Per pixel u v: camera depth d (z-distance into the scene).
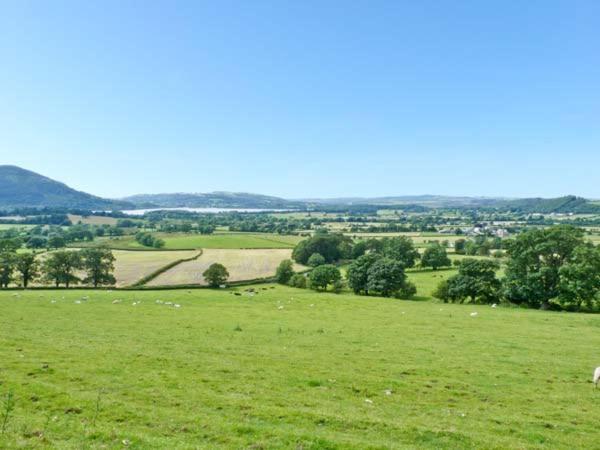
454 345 45.28
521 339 48.88
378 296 97.00
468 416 24.56
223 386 27.81
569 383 32.47
